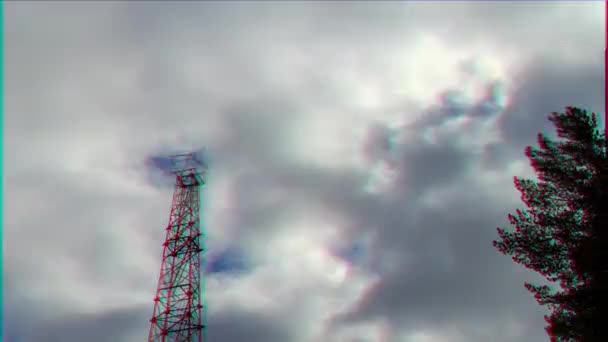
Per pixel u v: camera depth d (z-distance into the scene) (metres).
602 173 24.92
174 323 61.34
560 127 27.33
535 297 26.92
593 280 23.81
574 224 25.69
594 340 23.23
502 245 28.39
